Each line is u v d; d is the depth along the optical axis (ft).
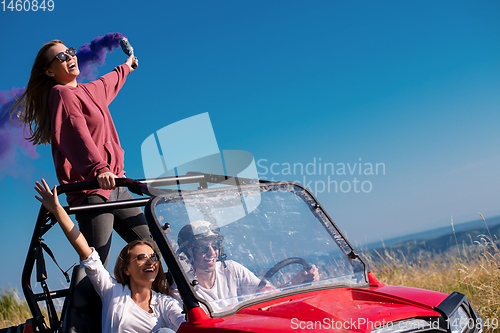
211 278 5.99
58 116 9.47
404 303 6.10
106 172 8.11
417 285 16.80
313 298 6.26
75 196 9.50
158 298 7.31
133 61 12.37
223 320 5.42
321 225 7.46
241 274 6.21
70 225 7.29
